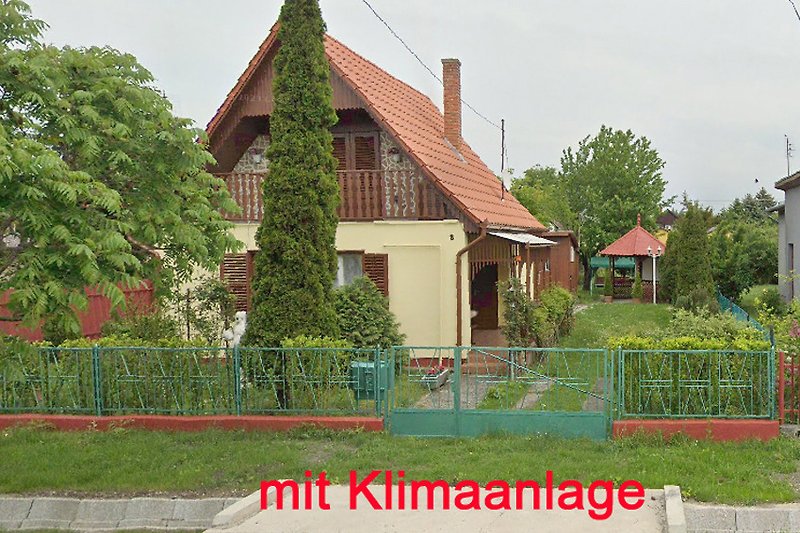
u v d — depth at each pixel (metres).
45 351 10.38
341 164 16.16
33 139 7.36
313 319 10.55
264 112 15.53
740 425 9.01
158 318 12.97
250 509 7.25
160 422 10.02
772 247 29.03
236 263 15.91
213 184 9.40
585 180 52.56
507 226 16.52
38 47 7.43
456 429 9.57
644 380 9.34
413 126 17.22
